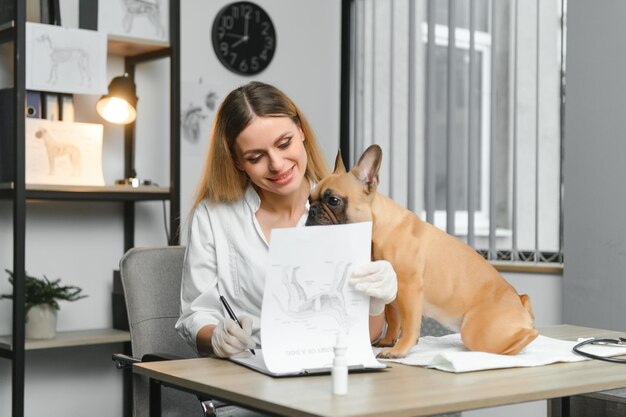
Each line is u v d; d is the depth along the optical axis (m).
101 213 3.40
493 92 3.38
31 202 3.22
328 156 4.16
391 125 3.84
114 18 3.28
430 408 1.19
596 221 2.95
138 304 2.09
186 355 2.12
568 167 3.04
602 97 2.94
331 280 1.48
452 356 1.47
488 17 3.45
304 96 4.09
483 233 3.48
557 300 3.17
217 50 3.76
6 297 3.05
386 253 1.56
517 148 3.33
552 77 3.22
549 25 3.23
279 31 4.00
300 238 1.46
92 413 3.36
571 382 1.36
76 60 2.99
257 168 1.83
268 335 1.46
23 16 2.81
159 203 3.57
